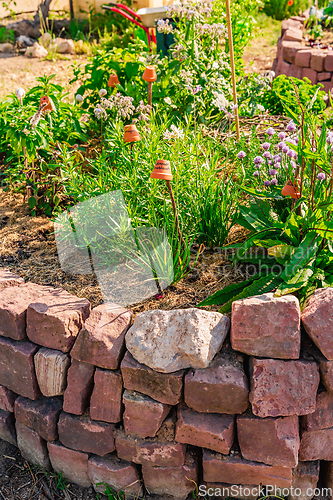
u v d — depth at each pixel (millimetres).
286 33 7391
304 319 2020
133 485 2350
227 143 3502
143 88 4031
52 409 2387
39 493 2441
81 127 3992
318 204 2389
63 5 12055
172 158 2746
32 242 3070
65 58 8352
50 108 3375
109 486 2381
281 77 4816
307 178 2746
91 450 2344
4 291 2496
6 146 4074
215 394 2047
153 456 2232
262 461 2129
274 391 1999
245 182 3162
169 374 2074
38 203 3408
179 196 2760
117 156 3070
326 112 4992
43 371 2314
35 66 7891
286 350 1989
